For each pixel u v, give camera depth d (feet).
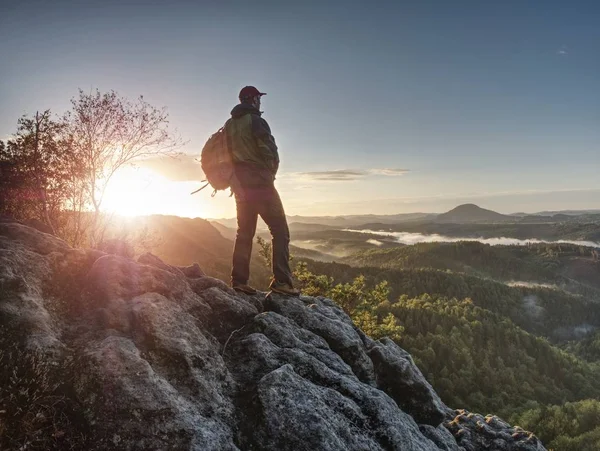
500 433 18.03
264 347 13.67
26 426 8.79
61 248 14.94
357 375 16.01
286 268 18.02
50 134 27.12
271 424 10.62
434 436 15.35
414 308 554.46
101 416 9.43
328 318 17.60
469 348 460.14
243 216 17.47
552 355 507.71
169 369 11.18
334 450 10.34
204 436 9.48
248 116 16.35
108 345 10.63
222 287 17.42
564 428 305.53
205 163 17.08
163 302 12.91
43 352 10.14
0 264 11.78
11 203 25.36
